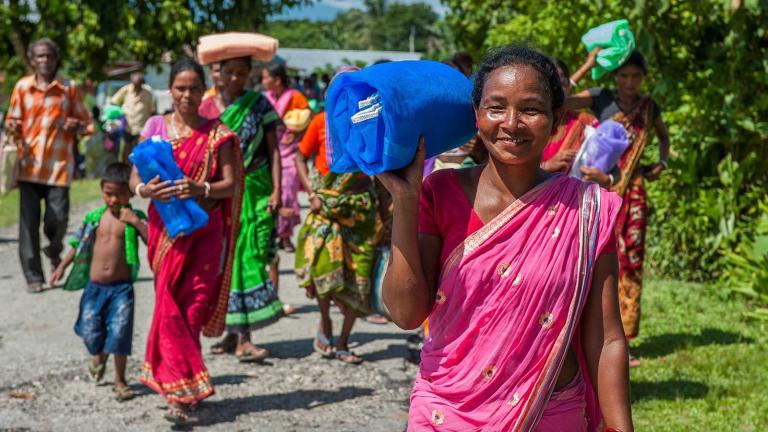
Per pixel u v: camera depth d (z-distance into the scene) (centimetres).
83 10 1761
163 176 498
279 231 1058
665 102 834
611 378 250
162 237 511
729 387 545
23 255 878
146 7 1791
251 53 638
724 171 812
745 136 805
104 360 588
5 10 1728
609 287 251
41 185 905
